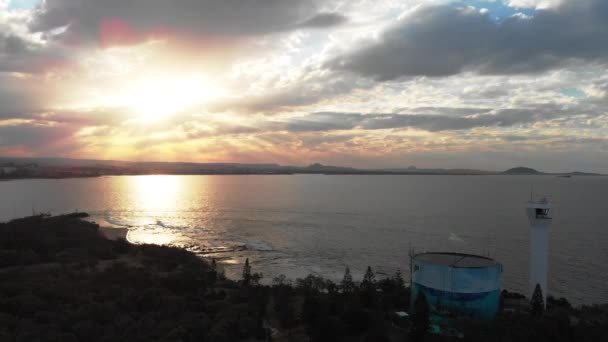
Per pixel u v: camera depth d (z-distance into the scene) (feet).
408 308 274.77
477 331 222.69
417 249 578.66
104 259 433.07
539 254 279.49
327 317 236.84
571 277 440.45
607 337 226.58
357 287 314.35
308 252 560.20
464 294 240.53
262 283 393.91
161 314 252.62
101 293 282.77
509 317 240.73
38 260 396.98
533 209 278.46
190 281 327.67
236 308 266.36
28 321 220.64
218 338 219.41
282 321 254.06
